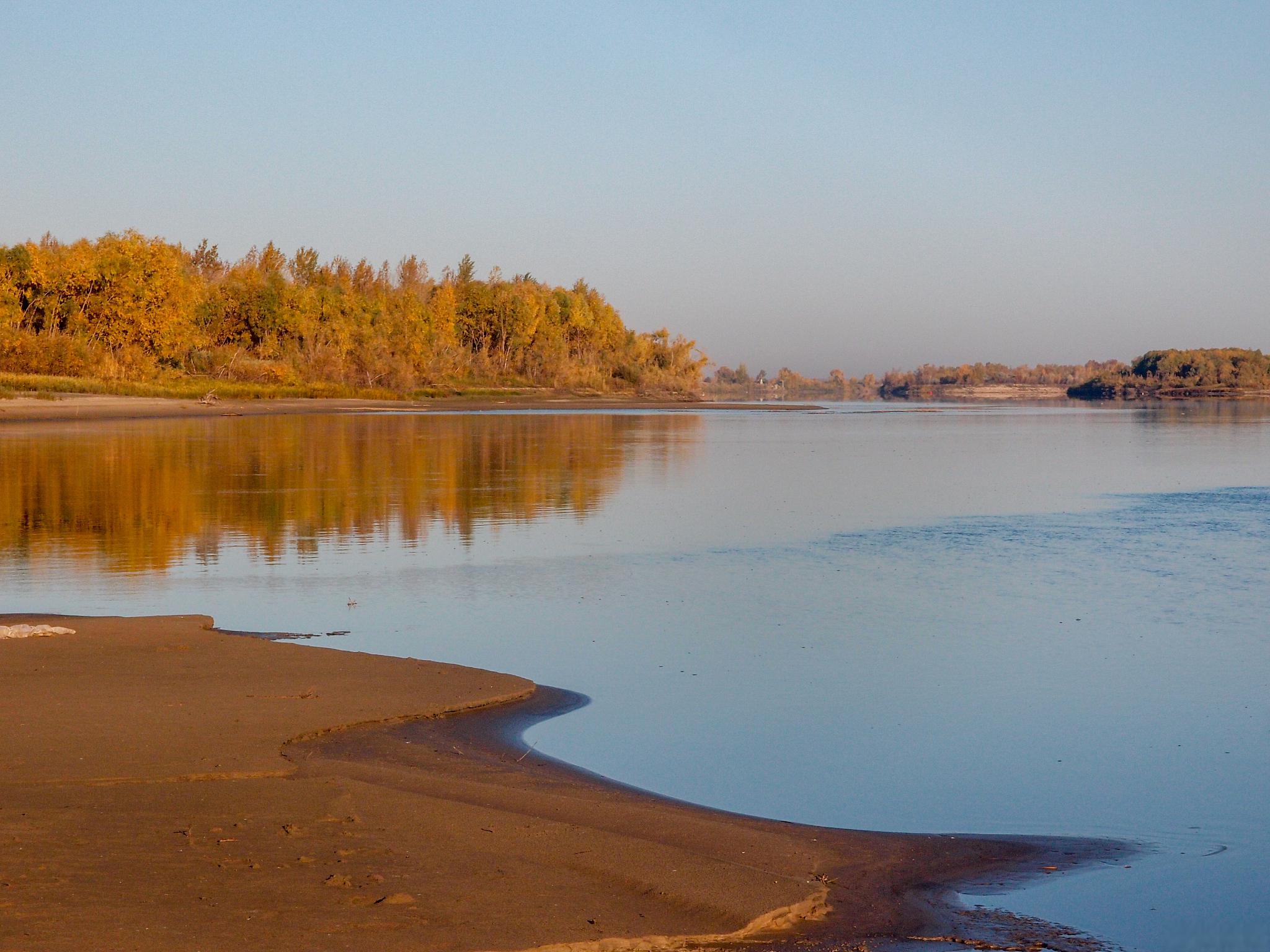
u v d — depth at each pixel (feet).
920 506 115.75
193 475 132.67
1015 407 583.99
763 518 104.63
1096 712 45.19
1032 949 24.61
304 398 398.42
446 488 124.88
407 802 30.73
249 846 26.78
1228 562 81.15
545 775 35.76
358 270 625.41
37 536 87.35
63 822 27.78
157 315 358.23
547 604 65.21
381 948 21.66
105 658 46.57
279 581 70.90
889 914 26.11
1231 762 39.09
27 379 303.48
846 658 53.52
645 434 250.16
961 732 42.37
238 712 39.50
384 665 47.65
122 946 20.88
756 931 24.47
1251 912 26.86
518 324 558.97
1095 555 84.64
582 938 22.91
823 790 35.94
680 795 35.09
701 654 53.67
